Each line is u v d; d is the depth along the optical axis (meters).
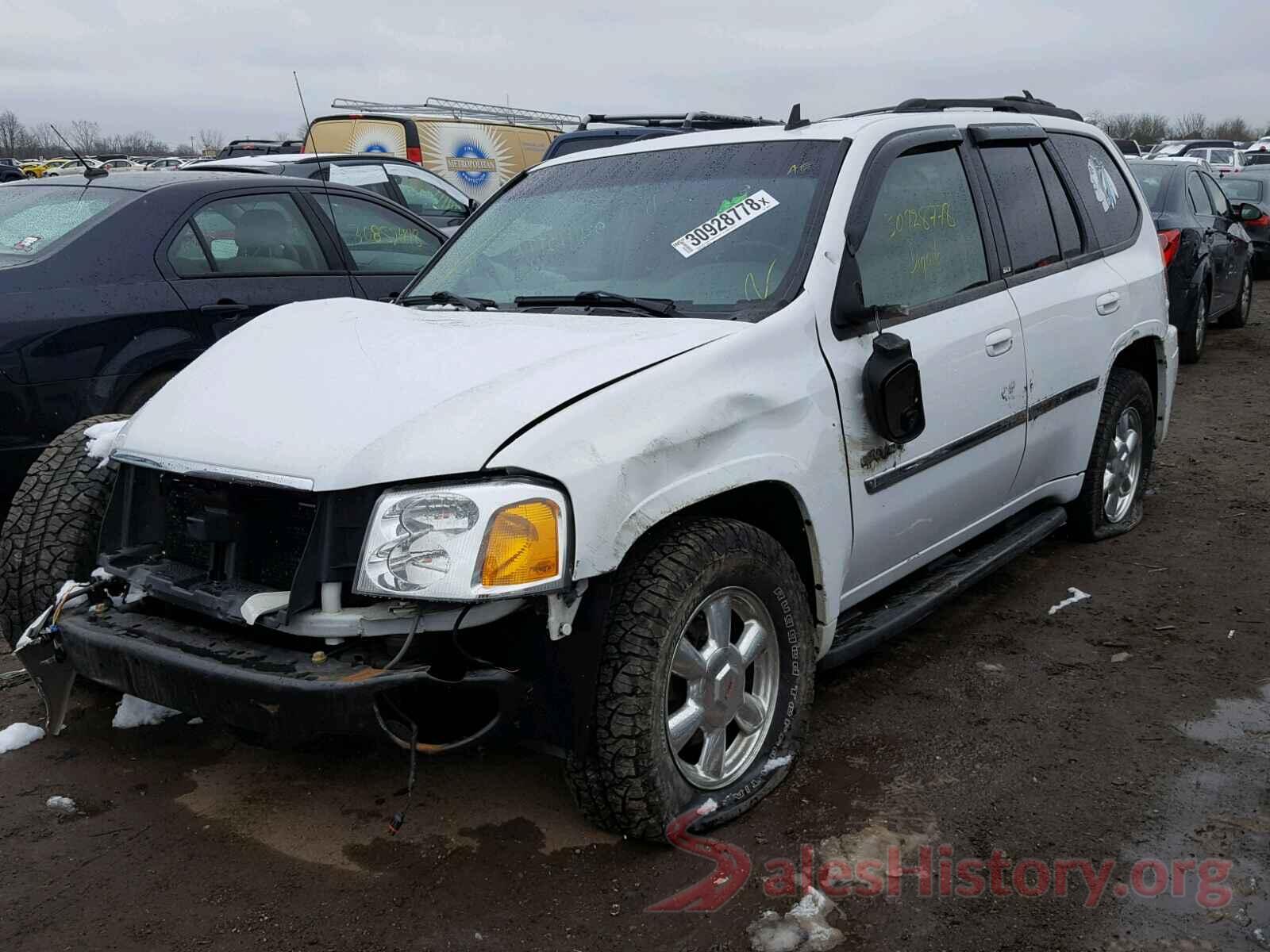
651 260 3.63
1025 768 3.35
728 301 3.38
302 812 3.15
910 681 3.96
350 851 2.95
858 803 3.16
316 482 2.65
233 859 2.92
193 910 2.71
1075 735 3.55
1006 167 4.46
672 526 2.94
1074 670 4.04
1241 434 7.78
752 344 3.12
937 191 4.00
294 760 3.43
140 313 5.35
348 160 10.68
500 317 3.49
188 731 3.62
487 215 4.32
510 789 3.24
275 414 2.93
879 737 3.54
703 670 2.96
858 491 3.41
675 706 3.03
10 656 4.28
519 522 2.56
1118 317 4.92
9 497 5.07
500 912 2.69
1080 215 4.89
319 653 2.66
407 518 2.59
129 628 2.97
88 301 5.20
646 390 2.85
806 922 2.64
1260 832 3.00
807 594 3.35
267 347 3.38
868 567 3.62
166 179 5.92
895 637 4.35
